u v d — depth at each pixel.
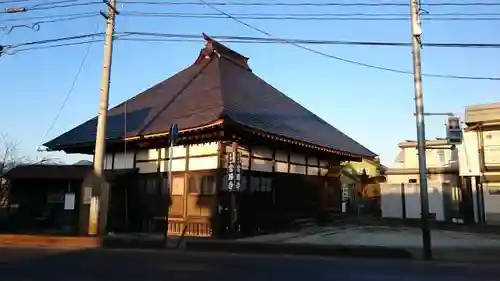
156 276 9.32
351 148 25.17
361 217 28.02
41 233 17.89
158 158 20.27
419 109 14.33
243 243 15.46
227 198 17.78
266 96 24.69
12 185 20.33
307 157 23.53
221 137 17.73
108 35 16.72
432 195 26.47
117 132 20.31
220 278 9.19
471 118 23.34
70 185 19.56
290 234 19.39
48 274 9.37
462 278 9.59
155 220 19.72
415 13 14.47
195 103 20.06
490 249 15.01
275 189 20.72
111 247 15.47
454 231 21.25
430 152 33.44
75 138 22.44
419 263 12.19
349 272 10.27
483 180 22.91
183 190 18.98
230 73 24.27
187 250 14.95
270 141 19.31
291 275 9.73
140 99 24.50
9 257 12.08
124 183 20.81
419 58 14.52
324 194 24.72
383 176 41.81
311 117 27.16
